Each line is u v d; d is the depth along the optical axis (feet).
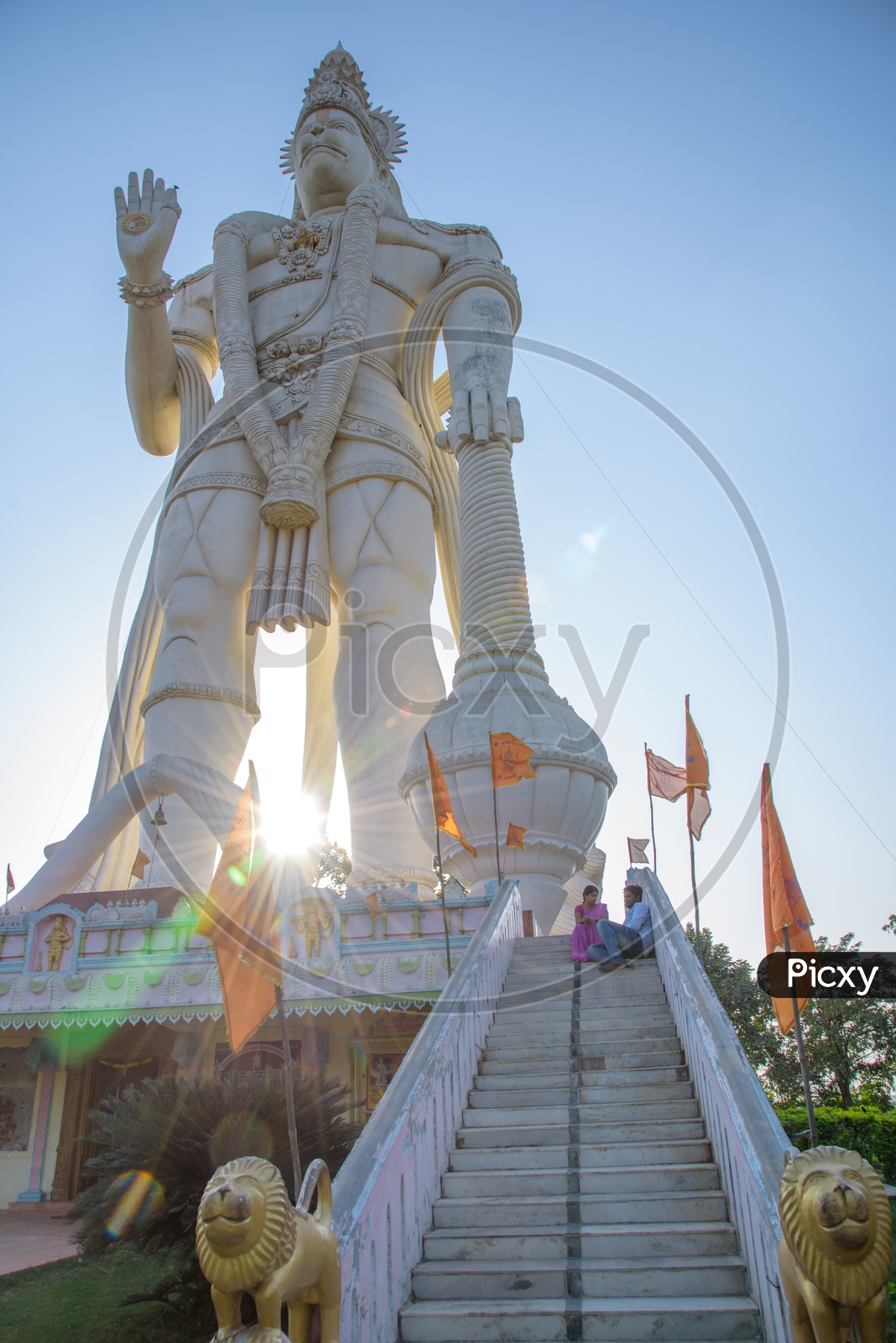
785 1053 105.81
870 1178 14.62
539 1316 20.93
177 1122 29.48
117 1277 34.99
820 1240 14.19
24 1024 48.83
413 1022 52.42
